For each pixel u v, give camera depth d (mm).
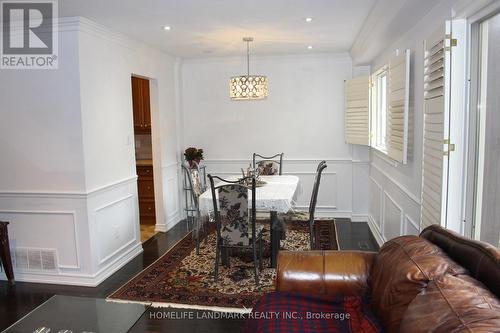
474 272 1541
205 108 5809
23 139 3520
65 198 3502
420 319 1362
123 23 3549
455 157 2246
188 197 5871
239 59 5637
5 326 2859
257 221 5418
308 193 5789
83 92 3418
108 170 3836
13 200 3600
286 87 5625
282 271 2221
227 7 3094
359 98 4969
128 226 4199
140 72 4500
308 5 3078
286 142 5734
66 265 3590
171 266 3928
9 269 3551
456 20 2170
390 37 3541
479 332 1093
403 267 1760
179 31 3906
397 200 3674
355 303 2062
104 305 2504
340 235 4934
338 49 5098
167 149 5305
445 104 2221
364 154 5488
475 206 2264
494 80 2127
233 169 5871
